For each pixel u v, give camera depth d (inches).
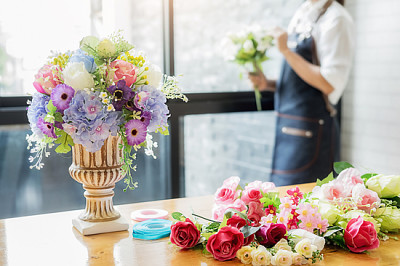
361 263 67.4
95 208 78.8
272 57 173.3
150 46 157.1
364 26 167.6
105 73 71.3
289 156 151.1
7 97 141.9
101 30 150.0
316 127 148.9
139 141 71.5
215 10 164.1
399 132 157.9
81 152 75.2
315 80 143.8
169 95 79.4
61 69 72.6
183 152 164.4
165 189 165.5
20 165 148.9
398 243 75.2
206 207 90.4
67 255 69.4
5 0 139.8
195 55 162.9
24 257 68.8
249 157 175.8
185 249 71.6
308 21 148.3
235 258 68.4
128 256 69.0
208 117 167.5
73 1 146.1
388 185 80.0
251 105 170.6
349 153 176.2
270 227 68.4
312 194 79.7
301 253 65.8
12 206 150.2
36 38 143.7
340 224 72.9
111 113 70.6
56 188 154.1
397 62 157.2
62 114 71.0
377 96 164.7
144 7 154.7
